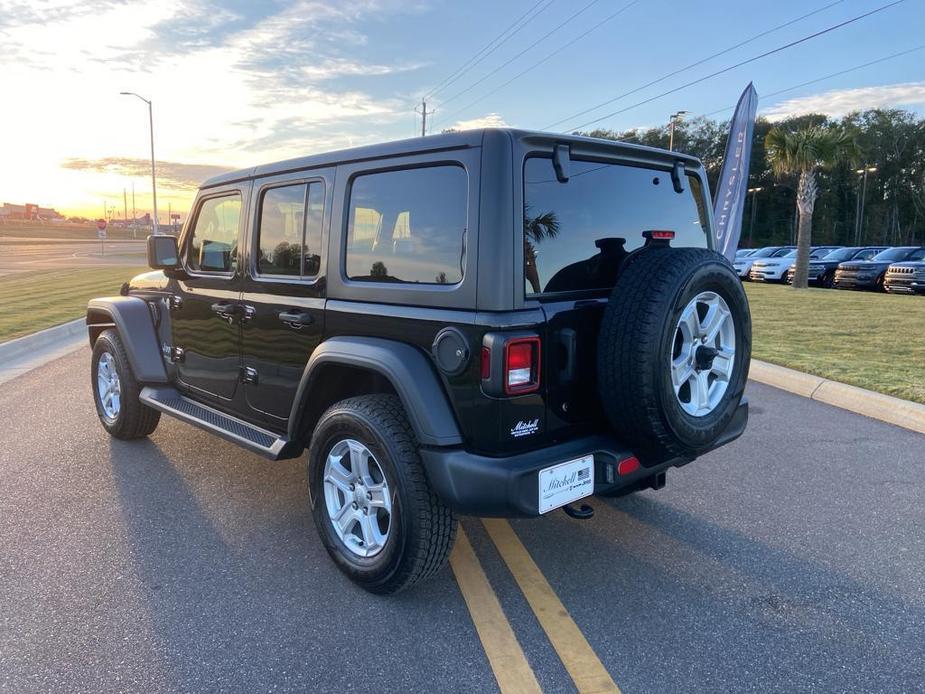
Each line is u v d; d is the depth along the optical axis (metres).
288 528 3.85
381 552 3.04
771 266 25.22
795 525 3.87
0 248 60.72
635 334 2.73
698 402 3.05
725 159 14.20
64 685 2.50
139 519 3.96
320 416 3.58
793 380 7.13
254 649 2.72
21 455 5.09
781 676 2.56
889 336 10.14
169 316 4.86
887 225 71.31
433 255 2.88
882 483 4.48
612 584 3.24
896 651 2.70
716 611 3.00
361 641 2.78
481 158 2.69
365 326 3.14
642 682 2.53
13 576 3.29
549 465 2.76
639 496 4.31
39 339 10.62
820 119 67.69
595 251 3.11
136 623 2.90
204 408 4.54
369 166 3.16
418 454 2.93
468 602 3.08
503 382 2.63
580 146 2.98
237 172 4.03
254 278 3.86
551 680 2.54
